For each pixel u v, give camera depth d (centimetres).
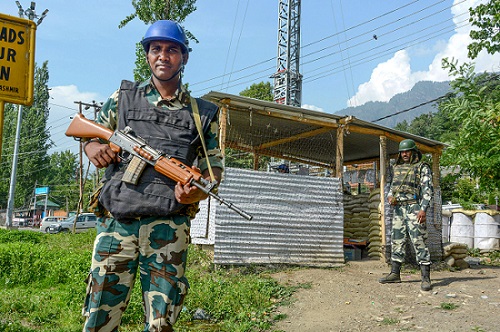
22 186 6200
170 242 272
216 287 635
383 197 952
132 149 274
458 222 1327
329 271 812
